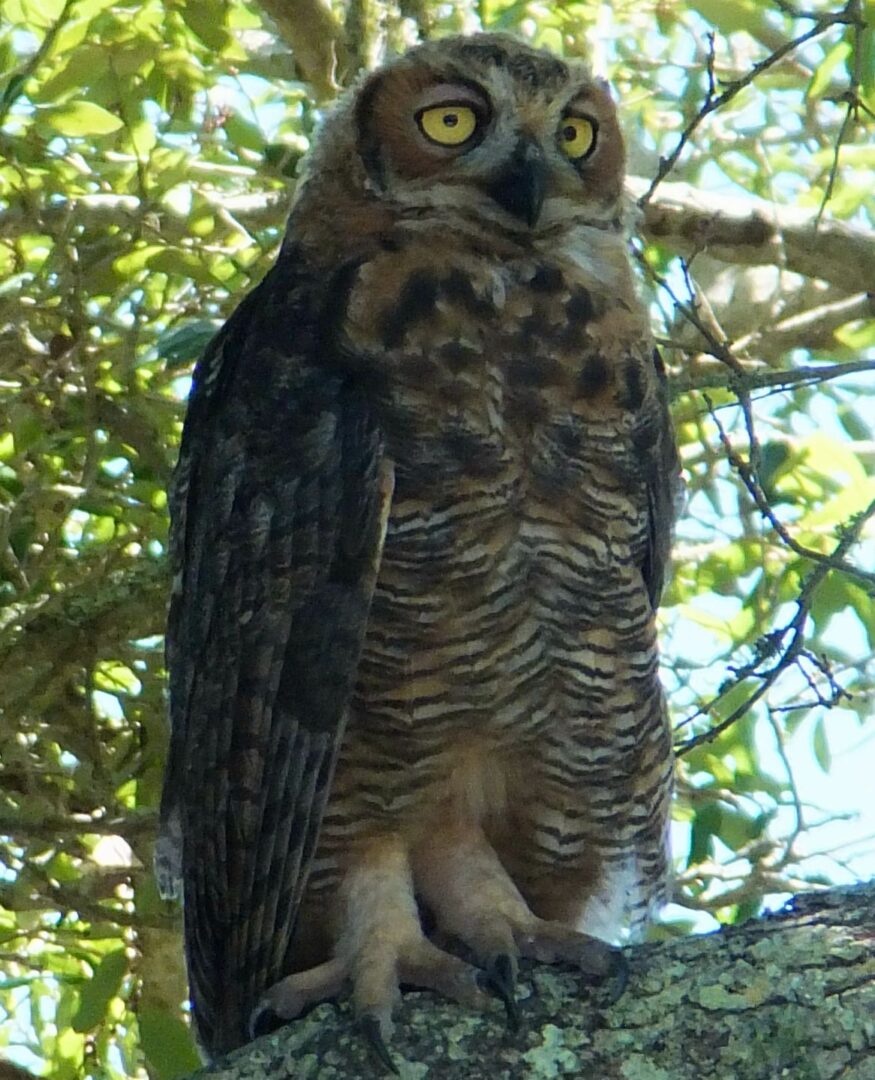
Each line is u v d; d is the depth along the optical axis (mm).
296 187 9094
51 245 11805
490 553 7395
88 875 10773
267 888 7395
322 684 7340
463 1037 6367
